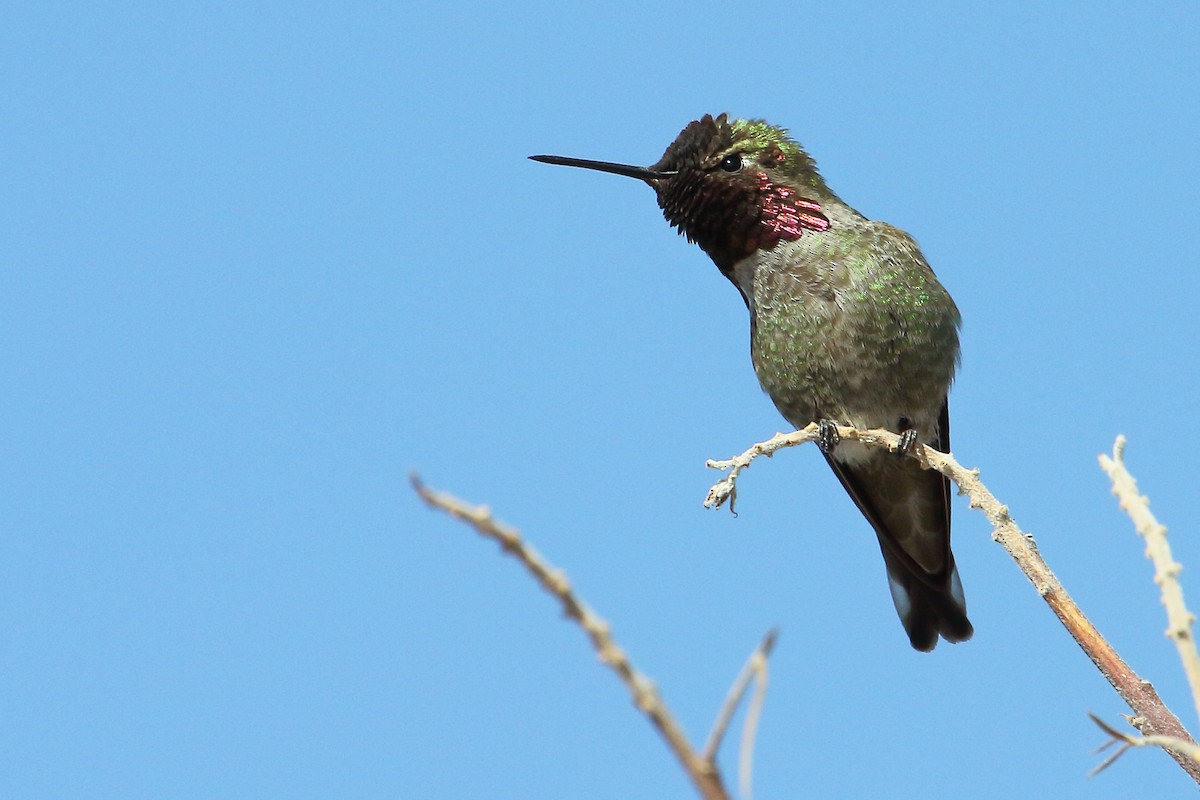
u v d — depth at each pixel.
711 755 2.06
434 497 2.38
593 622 2.20
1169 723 4.27
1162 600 3.02
